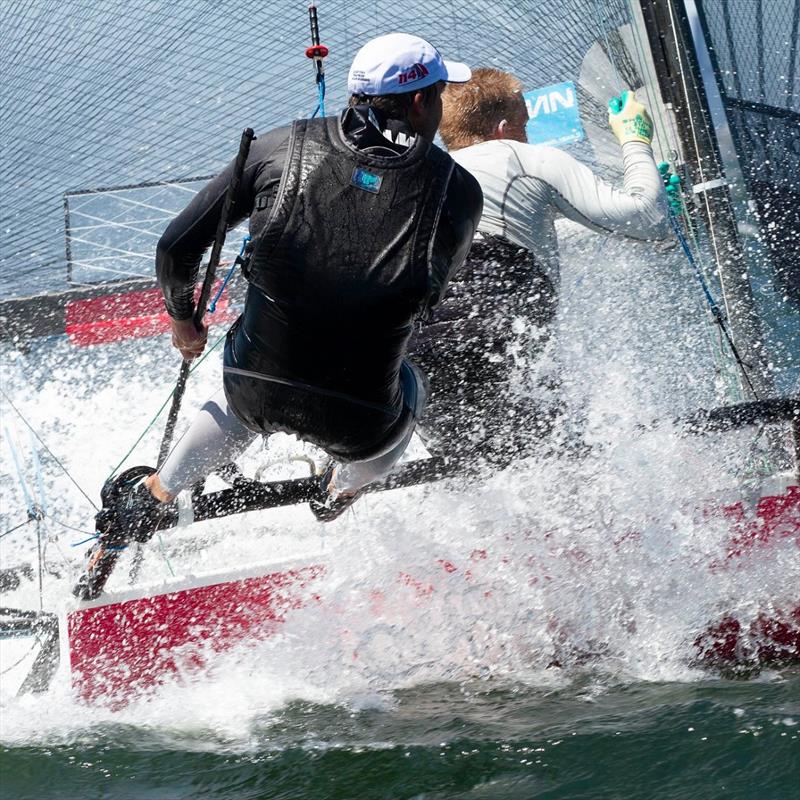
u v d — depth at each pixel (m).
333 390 9.27
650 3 14.23
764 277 14.02
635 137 11.83
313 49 10.47
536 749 8.96
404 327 9.12
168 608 11.45
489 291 11.40
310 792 8.63
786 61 14.35
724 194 14.00
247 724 10.37
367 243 8.82
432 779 8.65
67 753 9.84
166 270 9.28
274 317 9.02
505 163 11.31
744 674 11.05
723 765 8.35
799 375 13.83
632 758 8.64
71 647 11.36
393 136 8.97
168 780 9.13
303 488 11.48
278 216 8.80
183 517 11.05
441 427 11.89
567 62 14.87
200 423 10.34
